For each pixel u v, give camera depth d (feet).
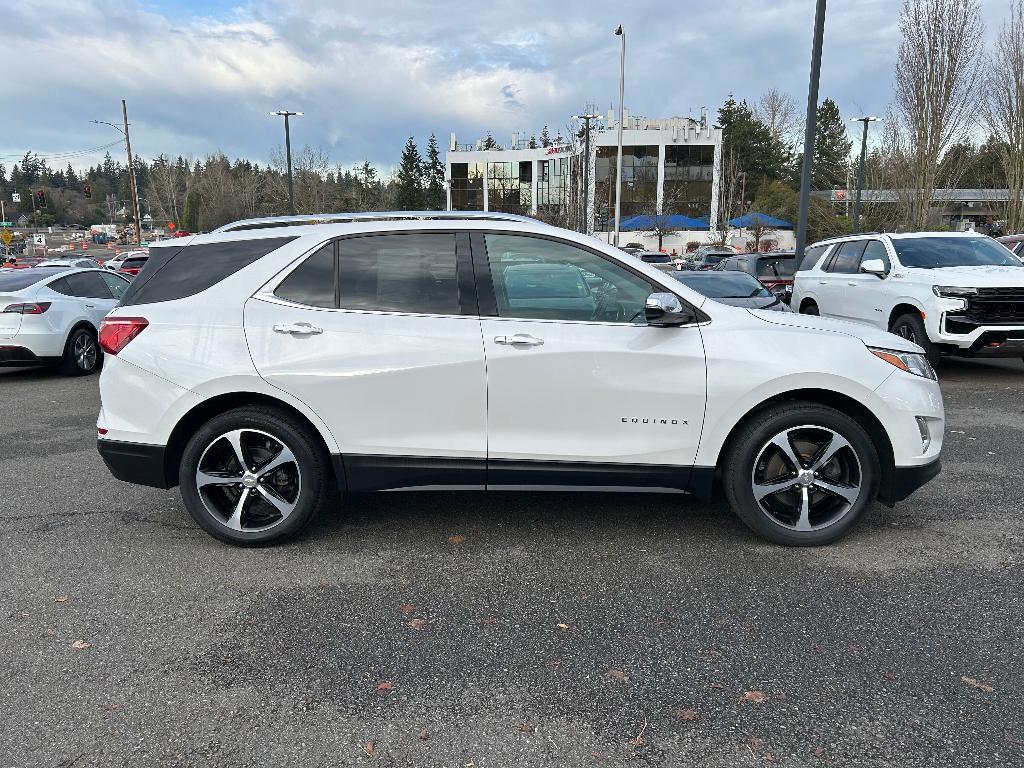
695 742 8.04
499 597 11.40
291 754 7.88
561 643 10.06
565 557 12.83
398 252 12.92
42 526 14.43
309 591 11.66
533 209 215.10
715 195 197.98
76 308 34.65
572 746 7.98
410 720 8.43
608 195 199.52
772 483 12.84
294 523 13.08
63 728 8.29
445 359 12.44
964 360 35.76
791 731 8.19
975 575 11.93
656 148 200.23
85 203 492.95
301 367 12.48
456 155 232.32
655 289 12.84
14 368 38.29
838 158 242.58
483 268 12.83
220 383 12.59
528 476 12.80
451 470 12.78
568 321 12.64
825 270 36.58
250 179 258.16
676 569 12.30
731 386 12.40
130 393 12.87
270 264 12.97
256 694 8.94
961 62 84.48
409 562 12.68
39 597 11.47
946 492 15.93
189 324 12.76
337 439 12.71
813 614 10.75
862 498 12.78
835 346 12.64
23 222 424.87
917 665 9.42
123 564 12.67
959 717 8.38
